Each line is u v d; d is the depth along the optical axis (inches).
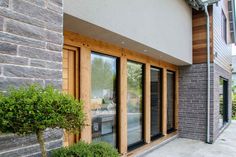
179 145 263.4
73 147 87.2
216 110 302.8
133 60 209.6
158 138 253.6
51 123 58.6
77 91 148.3
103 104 175.6
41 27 81.4
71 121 66.2
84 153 81.6
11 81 72.0
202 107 289.9
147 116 231.0
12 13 73.2
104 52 171.5
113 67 188.1
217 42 309.9
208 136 279.3
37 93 62.6
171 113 301.3
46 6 83.5
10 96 61.1
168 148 249.8
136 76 221.0
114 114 188.4
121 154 187.2
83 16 116.3
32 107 57.5
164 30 211.5
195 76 295.9
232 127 399.2
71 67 147.1
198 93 293.3
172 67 292.8
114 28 140.6
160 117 268.5
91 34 147.4
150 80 244.2
